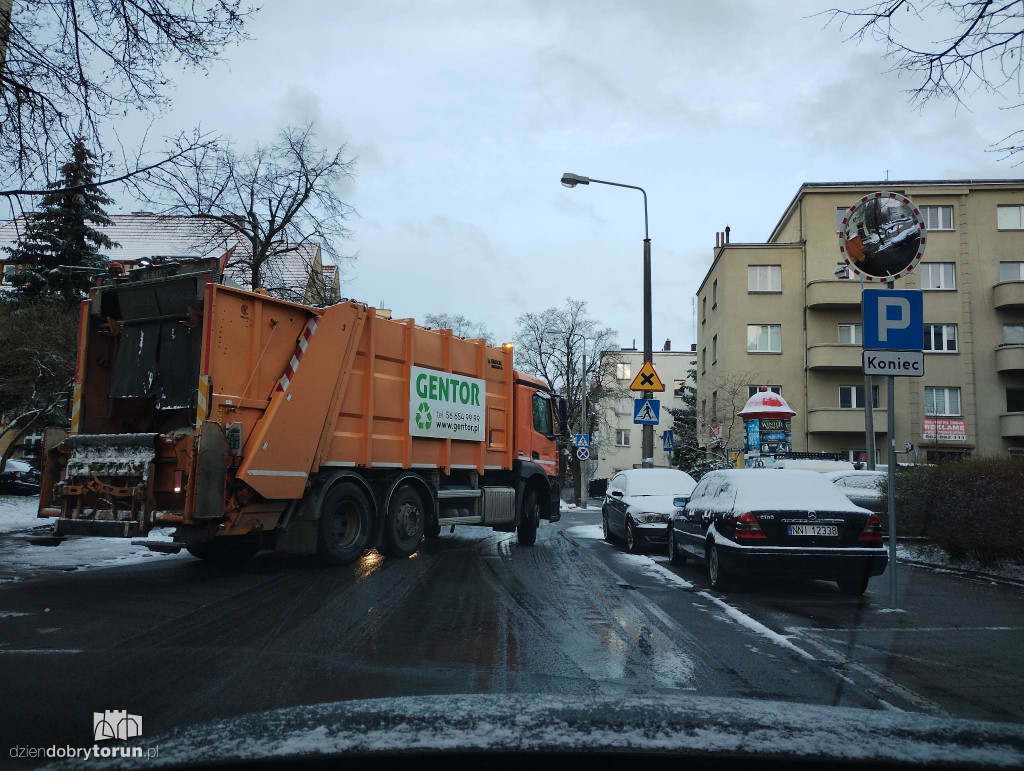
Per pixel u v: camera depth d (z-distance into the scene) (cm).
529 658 536
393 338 1105
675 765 232
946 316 3378
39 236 2384
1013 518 999
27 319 1927
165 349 901
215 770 223
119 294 928
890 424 794
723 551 879
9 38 762
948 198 3428
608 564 1131
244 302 877
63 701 418
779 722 269
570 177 2080
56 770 236
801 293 3534
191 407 855
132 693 434
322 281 2408
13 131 798
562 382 5059
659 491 1415
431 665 509
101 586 826
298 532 954
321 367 962
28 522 1570
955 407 3353
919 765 228
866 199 906
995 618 733
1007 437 3306
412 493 1128
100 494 855
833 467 2038
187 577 896
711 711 283
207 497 808
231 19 798
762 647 595
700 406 4244
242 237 2380
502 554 1220
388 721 263
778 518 854
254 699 424
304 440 934
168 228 2042
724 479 993
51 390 1945
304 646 558
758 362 3516
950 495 1103
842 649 593
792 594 877
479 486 1314
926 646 606
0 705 409
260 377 891
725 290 3559
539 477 1469
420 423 1145
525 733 249
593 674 497
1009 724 276
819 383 3459
